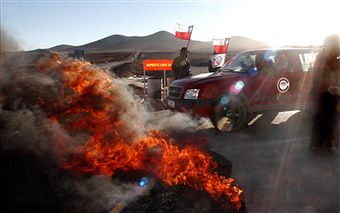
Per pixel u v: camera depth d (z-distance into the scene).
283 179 4.56
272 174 4.75
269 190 4.23
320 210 3.70
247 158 5.46
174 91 7.71
